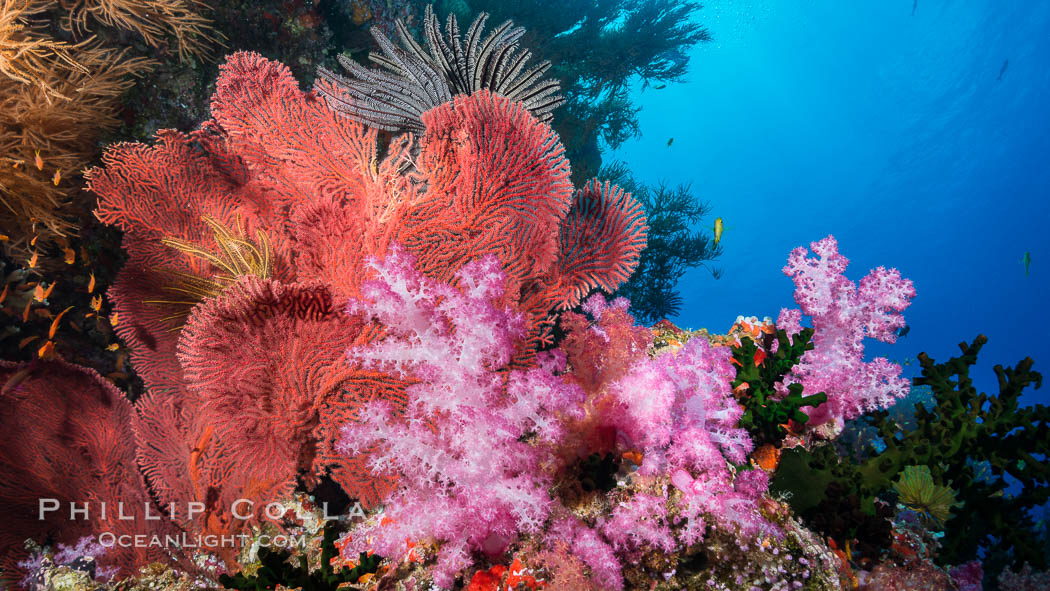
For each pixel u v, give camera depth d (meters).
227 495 2.53
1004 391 2.27
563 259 3.03
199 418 2.81
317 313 2.32
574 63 11.38
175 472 2.73
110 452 2.87
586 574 1.68
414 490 1.79
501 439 1.73
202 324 2.15
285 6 5.08
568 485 1.95
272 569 1.60
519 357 2.76
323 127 2.99
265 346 2.27
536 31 10.20
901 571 1.81
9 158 3.46
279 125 3.02
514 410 1.83
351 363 2.30
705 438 1.81
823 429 2.56
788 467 2.12
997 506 2.08
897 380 2.47
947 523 2.15
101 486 2.76
